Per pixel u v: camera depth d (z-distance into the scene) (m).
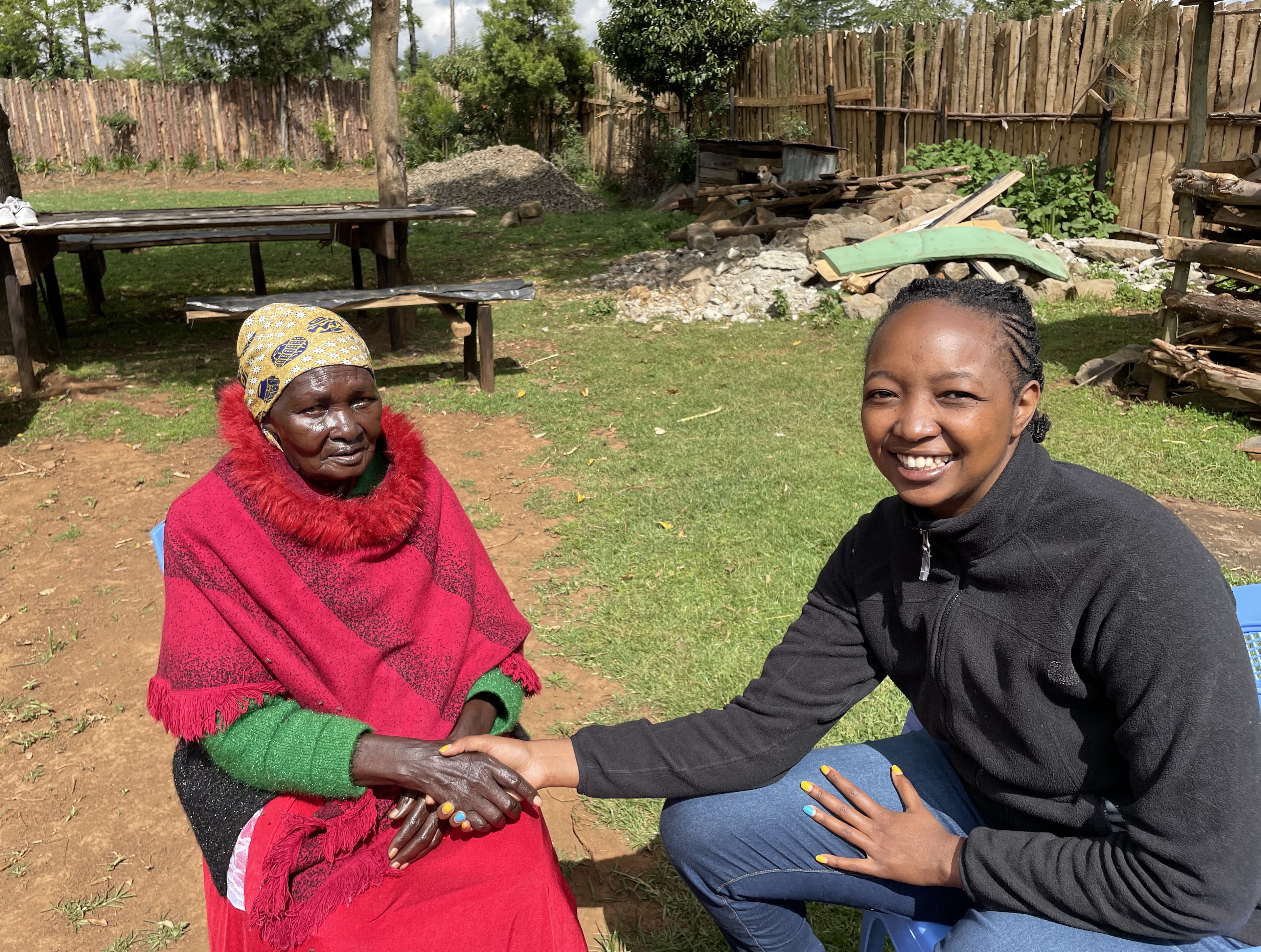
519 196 19.72
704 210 16.05
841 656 1.98
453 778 1.89
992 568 1.64
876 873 1.79
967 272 9.76
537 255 13.88
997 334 1.55
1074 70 11.90
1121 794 1.63
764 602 4.15
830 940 2.48
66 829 3.02
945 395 1.56
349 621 2.00
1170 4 10.84
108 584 4.57
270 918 1.82
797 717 1.96
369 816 1.95
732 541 4.71
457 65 26.00
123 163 26.94
